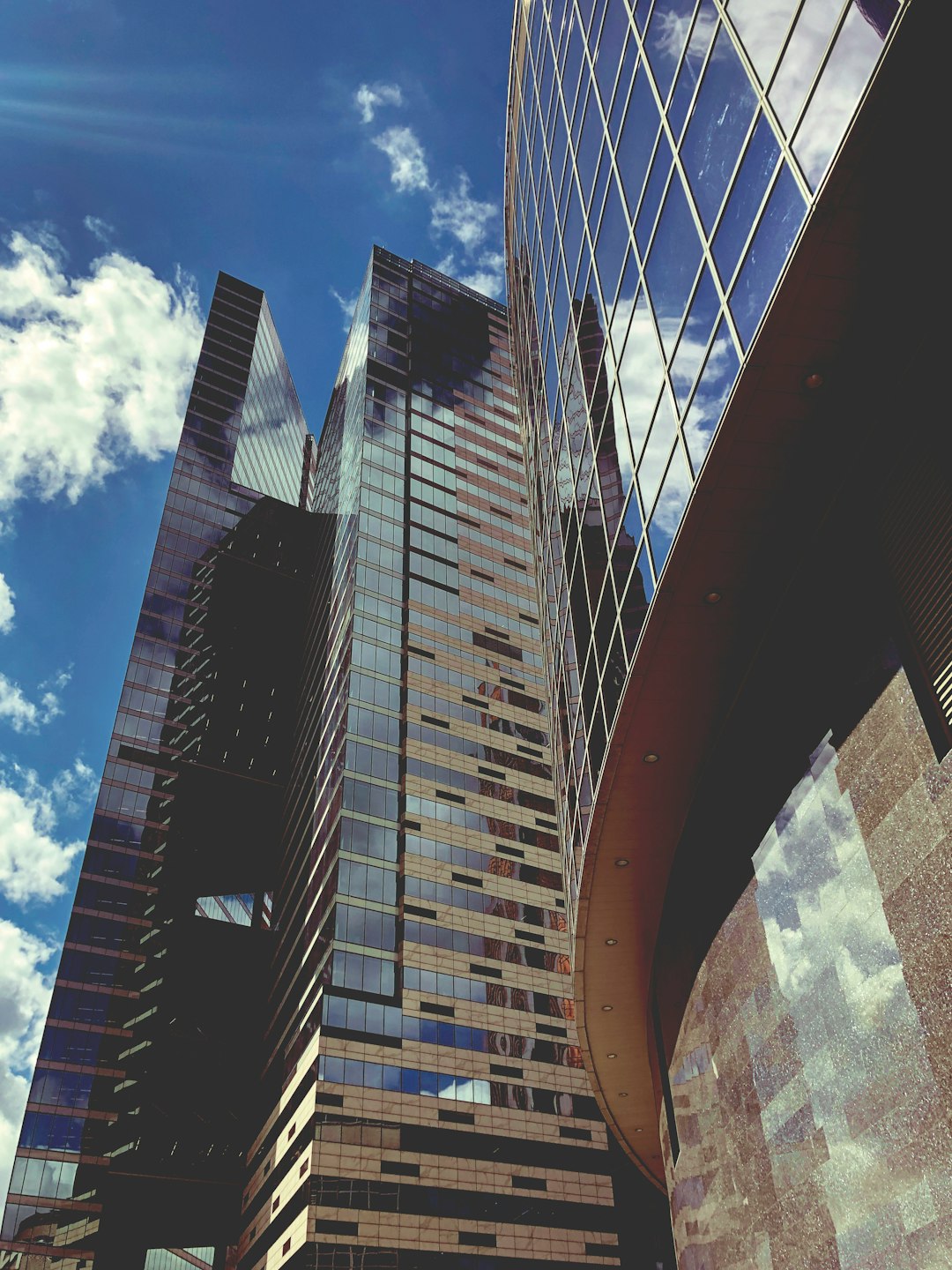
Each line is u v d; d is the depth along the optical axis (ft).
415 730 271.90
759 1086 66.80
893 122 46.65
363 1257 184.03
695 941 82.17
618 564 83.25
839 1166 55.11
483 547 335.88
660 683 77.05
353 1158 194.39
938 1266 45.32
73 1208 253.24
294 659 386.52
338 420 411.13
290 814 325.62
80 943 297.74
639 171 77.46
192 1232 258.16
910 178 48.65
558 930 255.09
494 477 362.12
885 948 52.08
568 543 104.63
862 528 57.93
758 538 67.56
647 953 97.76
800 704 64.13
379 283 398.62
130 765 338.95
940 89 45.57
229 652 380.99
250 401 468.34
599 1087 121.08
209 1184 262.67
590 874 91.66
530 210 127.75
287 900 294.46
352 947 223.51
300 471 547.49
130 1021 287.07
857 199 49.39
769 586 69.31
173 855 326.24
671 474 70.23
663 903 92.32
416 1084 210.38
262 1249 212.23
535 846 268.21
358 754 258.78
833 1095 56.29
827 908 58.70
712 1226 75.46
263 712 370.73
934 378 51.24
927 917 48.75
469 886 249.34
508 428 384.27
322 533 391.86
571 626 104.06
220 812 342.44
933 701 50.42
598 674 90.33
